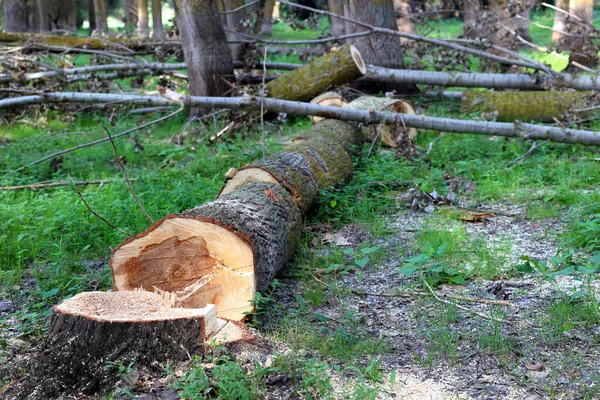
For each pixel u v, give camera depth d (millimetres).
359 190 7168
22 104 9219
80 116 11969
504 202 6977
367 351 4051
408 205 6887
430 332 4227
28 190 7680
